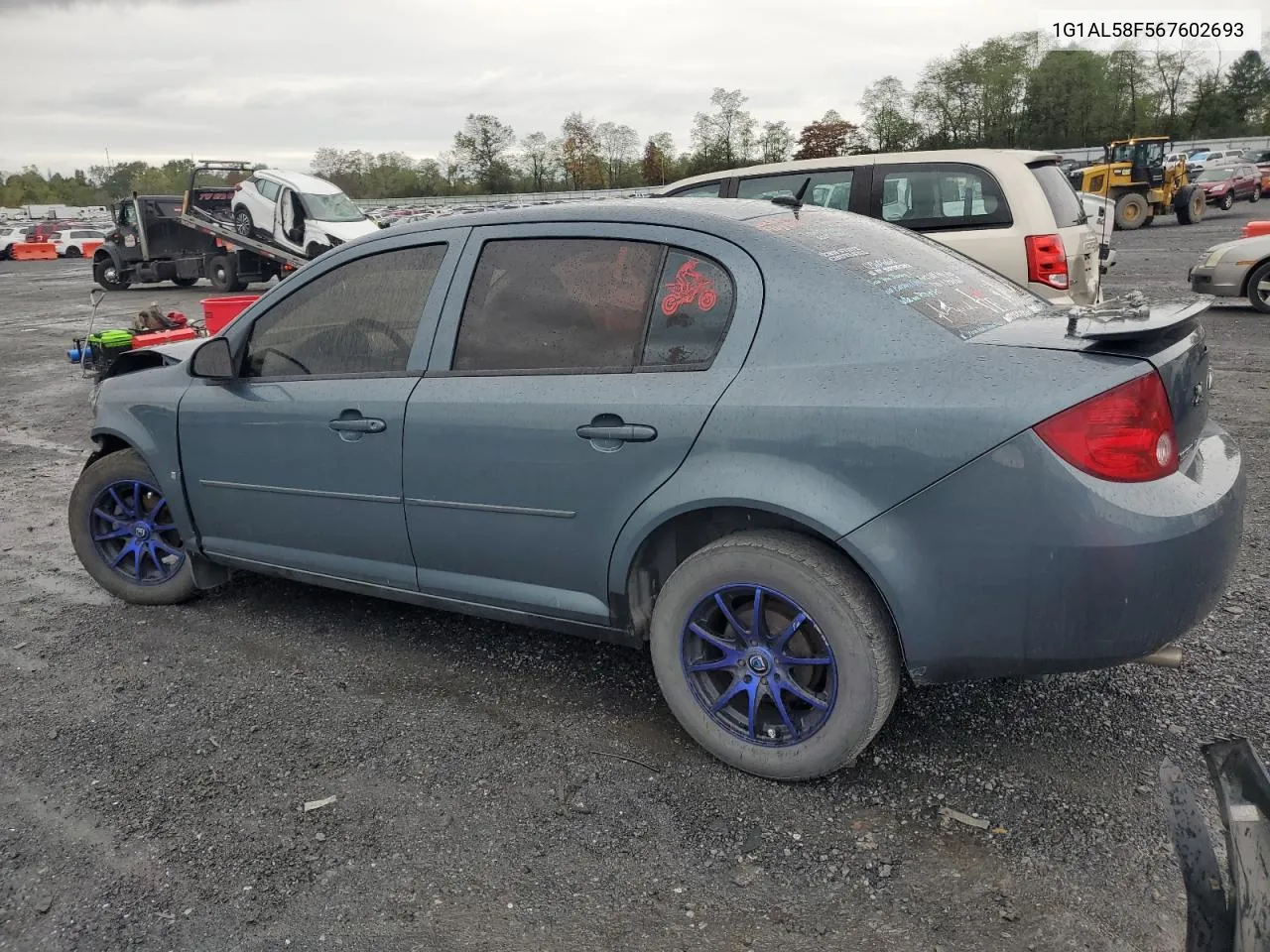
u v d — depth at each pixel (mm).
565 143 87438
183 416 3871
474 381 3123
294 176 21594
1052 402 2303
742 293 2727
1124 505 2270
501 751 3029
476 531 3180
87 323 16609
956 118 79562
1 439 7969
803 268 2688
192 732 3230
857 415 2473
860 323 2582
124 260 23375
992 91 76812
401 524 3357
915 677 2576
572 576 3033
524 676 3518
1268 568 4113
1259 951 1294
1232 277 11102
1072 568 2301
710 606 2816
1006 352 2445
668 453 2727
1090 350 2395
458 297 3221
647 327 2867
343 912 2361
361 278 3480
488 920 2311
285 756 3059
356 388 3381
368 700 3391
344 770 2965
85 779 2979
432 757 3016
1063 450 2285
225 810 2789
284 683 3545
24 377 11195
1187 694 3154
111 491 4281
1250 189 33562
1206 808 2580
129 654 3844
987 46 77500
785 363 2627
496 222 3227
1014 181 7066
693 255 2840
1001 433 2320
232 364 3678
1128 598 2297
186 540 4031
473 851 2564
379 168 96250
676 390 2742
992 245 7090
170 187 109625
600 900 2361
